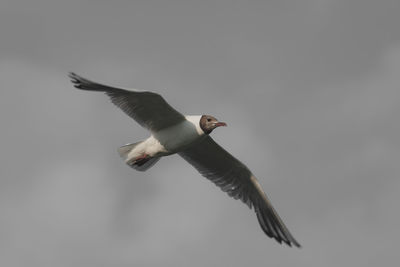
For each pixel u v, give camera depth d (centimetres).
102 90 1248
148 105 1314
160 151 1384
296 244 1449
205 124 1362
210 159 1530
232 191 1554
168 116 1348
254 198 1537
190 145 1398
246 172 1513
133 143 1409
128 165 1432
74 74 1205
